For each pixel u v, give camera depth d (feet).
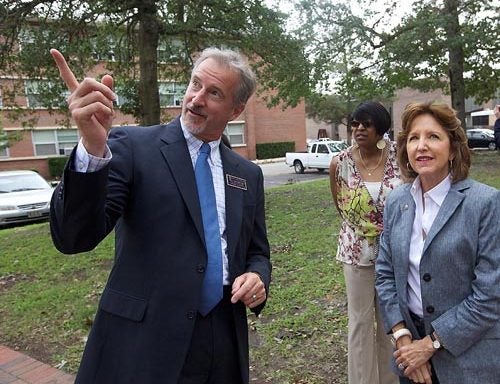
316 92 44.75
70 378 11.14
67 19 29.45
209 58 5.96
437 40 42.14
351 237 9.11
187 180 5.78
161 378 5.48
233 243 6.10
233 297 5.76
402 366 6.34
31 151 85.20
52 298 16.44
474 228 5.90
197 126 5.93
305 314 13.23
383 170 8.89
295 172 80.33
